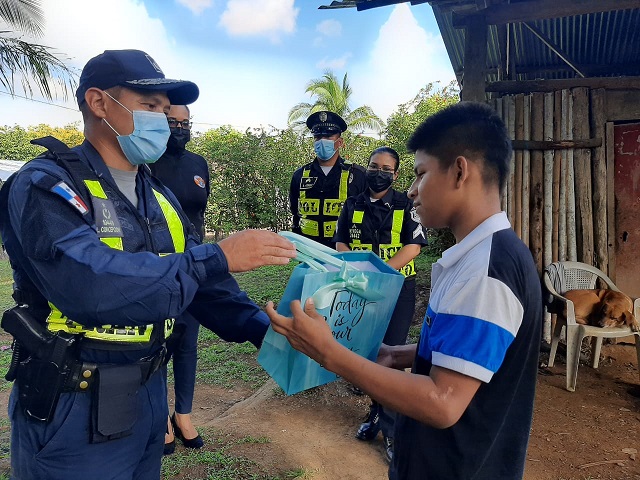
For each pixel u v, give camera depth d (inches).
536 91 187.9
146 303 48.8
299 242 54.9
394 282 53.4
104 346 56.7
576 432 130.8
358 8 167.6
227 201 443.8
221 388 162.6
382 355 63.3
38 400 54.8
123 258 49.6
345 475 108.4
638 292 182.2
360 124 748.6
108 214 56.4
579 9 165.3
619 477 110.6
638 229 180.9
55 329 55.8
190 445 117.7
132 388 58.2
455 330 44.1
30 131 1161.4
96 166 60.0
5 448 119.5
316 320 46.4
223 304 69.9
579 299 163.8
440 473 48.3
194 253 52.1
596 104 181.5
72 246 48.8
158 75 62.7
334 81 767.1
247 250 52.2
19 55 272.7
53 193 50.1
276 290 294.0
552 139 185.6
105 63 60.6
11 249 54.9
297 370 52.6
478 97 179.6
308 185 169.0
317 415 137.6
